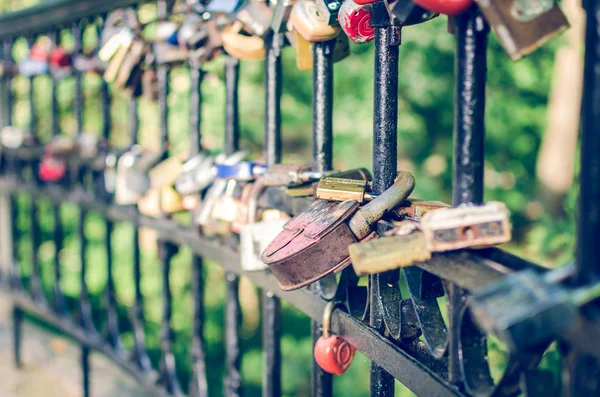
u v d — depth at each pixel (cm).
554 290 96
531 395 117
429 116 636
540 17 112
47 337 429
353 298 172
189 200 258
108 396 345
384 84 150
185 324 593
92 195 343
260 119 604
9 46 418
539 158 649
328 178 162
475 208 115
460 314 127
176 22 255
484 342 131
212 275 640
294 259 150
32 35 387
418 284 142
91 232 609
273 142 212
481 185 129
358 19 156
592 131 98
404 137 607
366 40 160
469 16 124
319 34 170
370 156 593
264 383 219
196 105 250
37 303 389
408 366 143
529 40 112
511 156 664
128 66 272
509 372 118
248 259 200
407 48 583
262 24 198
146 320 592
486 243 115
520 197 632
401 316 151
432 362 145
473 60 125
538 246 387
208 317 616
